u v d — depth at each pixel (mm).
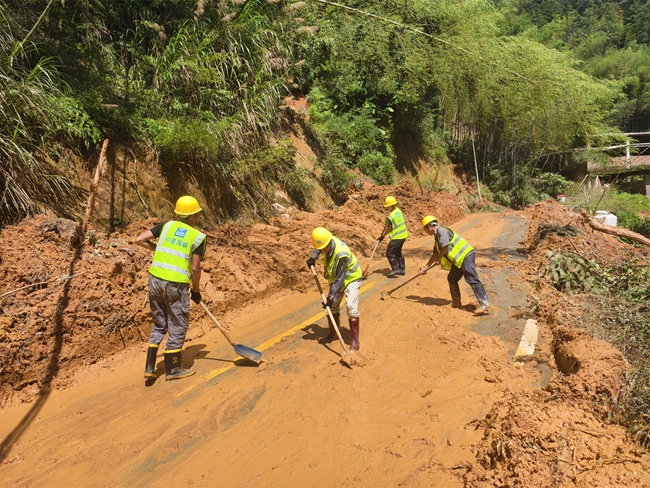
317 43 13906
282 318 6418
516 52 11883
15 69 6680
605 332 4863
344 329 5914
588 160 25469
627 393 3627
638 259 7496
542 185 27047
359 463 3352
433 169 23906
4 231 5461
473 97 13250
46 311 4902
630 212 22297
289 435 3709
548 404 3607
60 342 4855
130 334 5488
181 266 4555
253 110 10203
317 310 6691
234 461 3416
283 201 10852
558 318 5535
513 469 2984
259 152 10250
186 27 9688
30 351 4609
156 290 4531
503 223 15453
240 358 5141
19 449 3654
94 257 5777
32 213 5887
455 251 6301
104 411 4137
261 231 9023
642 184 29312
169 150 8016
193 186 8469
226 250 7605
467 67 11828
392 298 6977
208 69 9250
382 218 13117
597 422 3422
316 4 13062
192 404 4215
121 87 8266
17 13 7496
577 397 3701
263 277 7520
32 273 5102
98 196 6879
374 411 4020
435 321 6031
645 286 6090
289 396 4305
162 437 3736
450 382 4496
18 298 4859
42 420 4055
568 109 12664
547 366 4727
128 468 3387
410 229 13281
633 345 4469
